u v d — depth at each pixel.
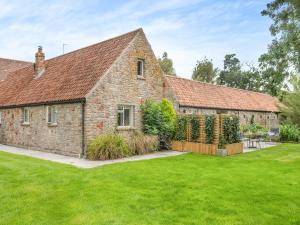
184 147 20.81
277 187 10.30
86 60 22.41
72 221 7.23
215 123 19.14
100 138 17.58
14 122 24.95
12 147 24.05
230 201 8.72
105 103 18.91
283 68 23.16
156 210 7.95
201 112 27.53
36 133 22.06
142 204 8.43
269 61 23.47
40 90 22.89
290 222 7.17
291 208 8.13
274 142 28.14
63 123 19.39
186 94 27.50
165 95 23.45
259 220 7.28
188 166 14.40
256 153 19.84
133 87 20.86
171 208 8.12
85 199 8.88
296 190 9.91
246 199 8.91
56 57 27.16
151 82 22.28
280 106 37.59
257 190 9.91
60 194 9.38
